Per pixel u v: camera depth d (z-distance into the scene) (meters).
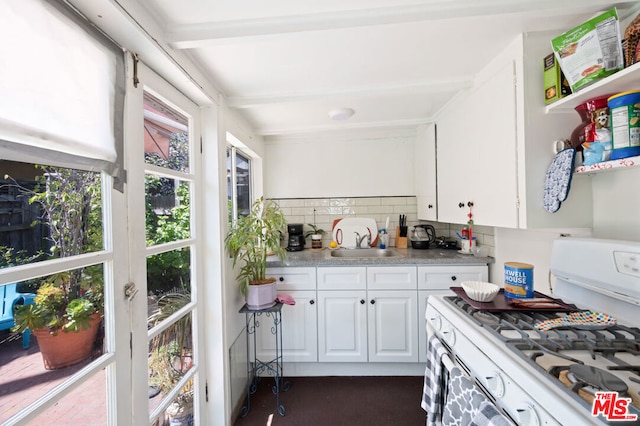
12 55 0.56
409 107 1.90
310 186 2.67
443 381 1.10
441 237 2.50
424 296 1.95
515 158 1.15
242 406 1.75
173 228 1.25
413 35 1.07
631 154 0.78
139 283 0.95
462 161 1.64
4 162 0.58
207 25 0.99
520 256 1.58
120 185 0.88
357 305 1.99
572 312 1.01
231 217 2.04
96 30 0.79
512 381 0.72
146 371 0.98
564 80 1.01
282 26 0.99
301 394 1.86
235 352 1.71
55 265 0.67
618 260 0.85
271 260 2.06
